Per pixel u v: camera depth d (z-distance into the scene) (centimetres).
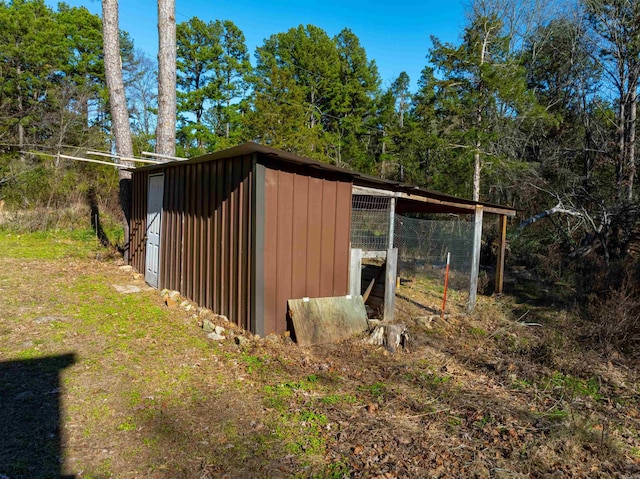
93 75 2292
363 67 2623
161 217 754
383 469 276
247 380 396
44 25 1988
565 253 1255
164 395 355
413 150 1917
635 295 709
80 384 362
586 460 311
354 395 388
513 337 618
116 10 943
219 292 575
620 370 519
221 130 2689
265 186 497
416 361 500
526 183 1434
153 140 2534
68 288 683
